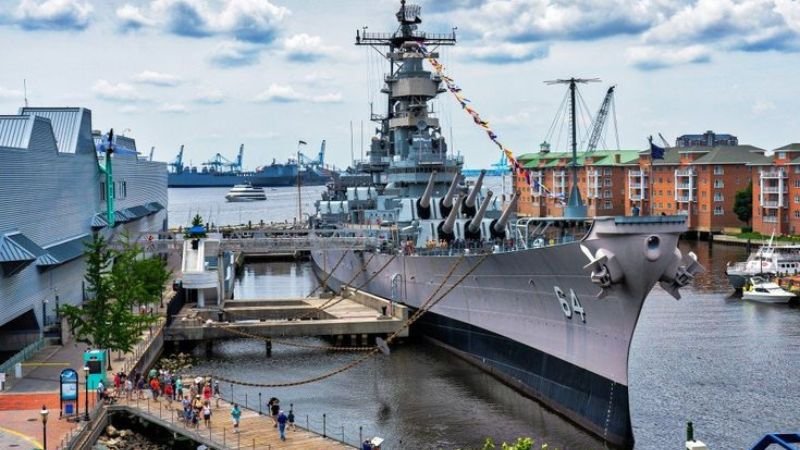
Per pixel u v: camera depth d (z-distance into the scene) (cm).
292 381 4597
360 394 4312
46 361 4444
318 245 6575
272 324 5519
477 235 5725
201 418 3634
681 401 4084
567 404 3934
